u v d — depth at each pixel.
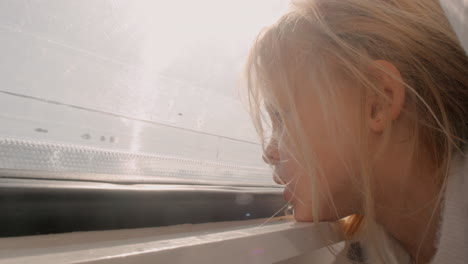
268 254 0.29
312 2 0.46
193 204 0.40
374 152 0.42
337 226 0.47
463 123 0.41
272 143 0.49
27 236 0.26
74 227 0.29
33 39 0.44
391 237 0.49
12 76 0.41
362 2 0.44
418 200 0.43
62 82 0.47
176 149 0.64
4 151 0.32
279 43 0.47
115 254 0.18
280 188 0.72
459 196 0.35
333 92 0.42
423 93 0.41
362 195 0.44
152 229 0.34
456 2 0.31
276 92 0.46
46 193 0.27
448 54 0.41
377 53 0.42
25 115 0.41
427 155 0.42
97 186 0.31
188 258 0.22
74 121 0.47
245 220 0.49
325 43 0.44
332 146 0.42
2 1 0.42
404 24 0.42
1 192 0.25
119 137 0.53
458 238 0.34
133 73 0.59
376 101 0.41
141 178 0.42
